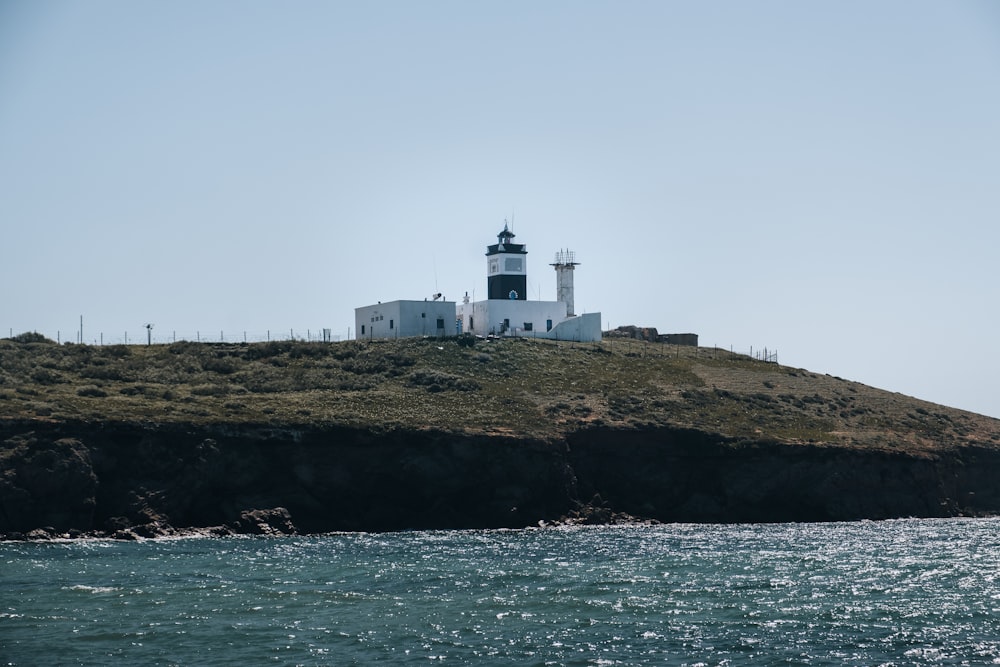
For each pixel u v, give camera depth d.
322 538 127.44
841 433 168.62
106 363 170.25
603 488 151.75
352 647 69.50
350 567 100.25
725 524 149.38
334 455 139.50
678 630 74.12
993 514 168.12
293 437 138.38
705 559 107.44
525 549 115.75
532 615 78.56
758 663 66.31
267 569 98.75
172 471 131.75
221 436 135.88
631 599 84.38
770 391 187.12
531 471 144.88
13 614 77.38
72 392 149.12
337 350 185.50
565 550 115.06
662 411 166.50
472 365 181.38
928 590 88.88
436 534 132.50
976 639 71.94
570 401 166.38
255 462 136.00
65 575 94.00
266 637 71.75
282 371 173.38
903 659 67.25
